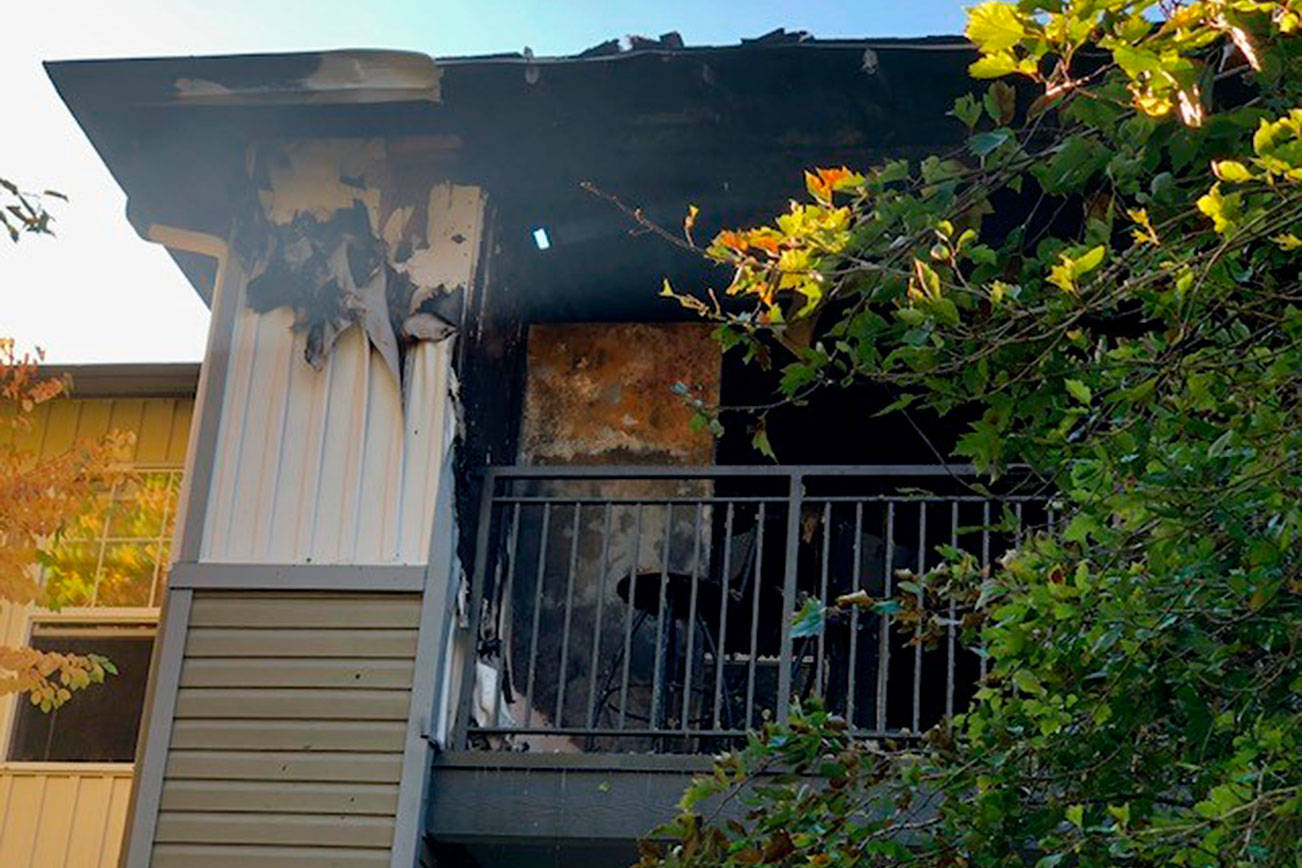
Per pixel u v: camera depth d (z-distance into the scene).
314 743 11.64
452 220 12.77
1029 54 7.01
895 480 15.06
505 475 12.40
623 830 11.34
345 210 12.80
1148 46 6.36
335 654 11.81
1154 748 7.79
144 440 15.38
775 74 12.13
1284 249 7.05
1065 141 7.78
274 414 12.41
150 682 11.89
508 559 13.09
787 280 7.66
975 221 8.00
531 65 12.17
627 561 14.46
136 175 13.04
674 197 13.30
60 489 14.34
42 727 14.69
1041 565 7.65
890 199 7.87
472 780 11.60
